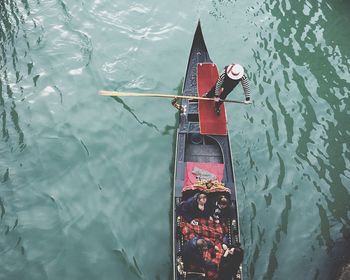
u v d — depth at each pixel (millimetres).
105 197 8648
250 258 7984
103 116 9914
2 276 7465
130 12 12328
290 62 11641
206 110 8852
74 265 7691
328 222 8609
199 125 8742
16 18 11586
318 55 11914
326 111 10594
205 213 7168
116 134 9648
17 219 8164
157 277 7699
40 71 10570
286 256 8062
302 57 11812
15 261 7637
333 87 11141
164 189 8883
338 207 8875
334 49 12148
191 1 12914
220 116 8797
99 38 11523
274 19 12812
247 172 9227
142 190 8836
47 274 7547
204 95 8984
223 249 6578
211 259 6777
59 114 9828
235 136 9828
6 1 11883
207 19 12547
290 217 8609
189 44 11828
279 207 8742
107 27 11812
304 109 10570
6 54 10828
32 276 7504
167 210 8570
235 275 6555
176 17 12445
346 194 9109
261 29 12469
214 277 6555
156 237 8188
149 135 9688
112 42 11492
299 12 13117
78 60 10898
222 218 7266
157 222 8391
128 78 10758
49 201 8477
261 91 10836
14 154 9078
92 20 11883
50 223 8172
